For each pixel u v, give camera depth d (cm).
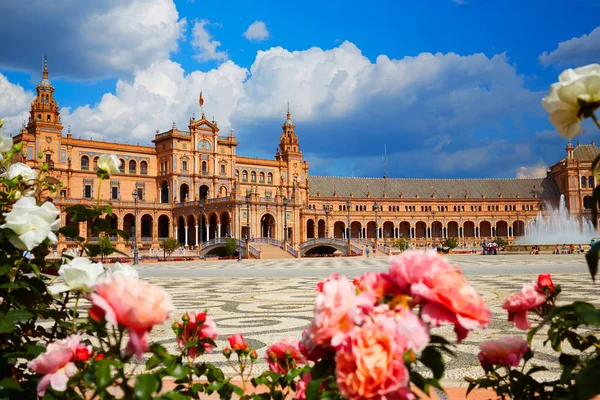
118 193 11519
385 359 298
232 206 10175
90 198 10325
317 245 10331
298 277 3703
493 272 3634
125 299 310
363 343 308
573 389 361
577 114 354
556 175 15712
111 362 344
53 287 459
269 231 11269
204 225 11919
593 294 2123
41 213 471
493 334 1329
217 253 9838
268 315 1731
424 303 336
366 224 14775
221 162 12456
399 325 310
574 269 3834
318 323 335
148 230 12150
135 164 11931
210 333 491
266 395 489
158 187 11988
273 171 13738
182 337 491
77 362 386
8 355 436
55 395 405
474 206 15462
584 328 1335
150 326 318
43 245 539
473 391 766
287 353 490
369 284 350
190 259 8762
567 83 343
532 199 15462
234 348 504
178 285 3091
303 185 14162
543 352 1095
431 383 330
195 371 489
